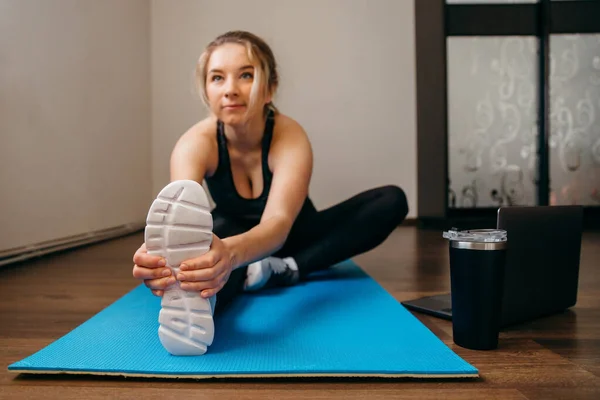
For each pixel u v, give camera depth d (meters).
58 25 2.67
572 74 3.64
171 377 0.83
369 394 0.78
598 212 3.69
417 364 0.86
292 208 1.23
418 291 1.59
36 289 1.67
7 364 0.94
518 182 3.74
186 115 4.39
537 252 1.20
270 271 1.51
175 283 0.88
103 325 1.14
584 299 1.47
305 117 4.37
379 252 2.55
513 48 3.69
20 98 2.27
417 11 4.17
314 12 4.33
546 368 0.89
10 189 2.20
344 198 4.40
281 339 1.02
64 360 0.89
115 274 1.98
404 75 4.34
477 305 0.99
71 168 2.83
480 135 3.73
